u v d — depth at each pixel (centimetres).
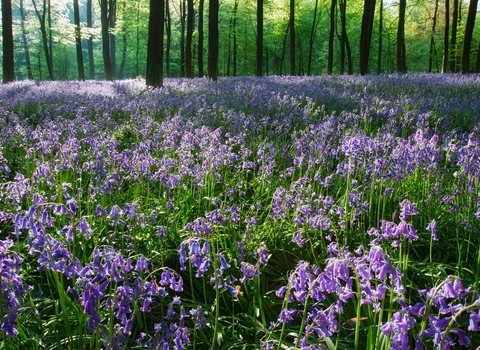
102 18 2688
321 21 5172
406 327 184
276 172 634
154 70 1608
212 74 2278
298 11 4375
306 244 440
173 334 240
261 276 393
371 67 6062
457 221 425
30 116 973
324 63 6262
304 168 620
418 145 514
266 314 351
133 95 1321
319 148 589
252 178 653
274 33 4934
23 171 616
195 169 521
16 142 711
